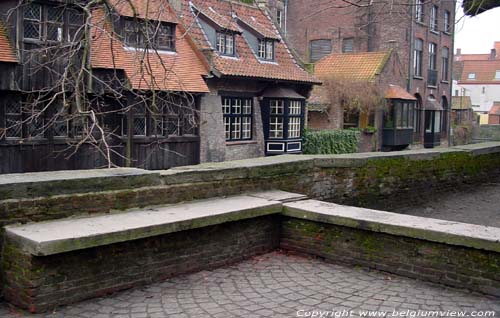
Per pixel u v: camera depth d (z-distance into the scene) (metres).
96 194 5.87
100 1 7.53
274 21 25.31
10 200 5.21
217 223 6.23
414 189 11.42
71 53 7.48
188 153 18.55
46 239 4.74
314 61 36.88
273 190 8.13
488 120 66.62
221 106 20.02
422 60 36.66
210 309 5.04
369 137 29.48
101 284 5.30
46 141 14.48
